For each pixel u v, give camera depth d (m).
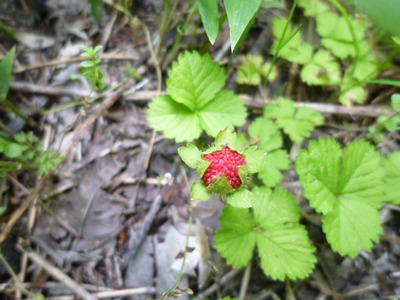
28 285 0.12
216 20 0.11
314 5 0.16
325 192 0.11
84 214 0.13
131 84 0.15
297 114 0.14
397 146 0.14
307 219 0.14
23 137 0.13
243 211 0.12
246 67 0.15
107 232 0.13
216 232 0.12
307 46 0.15
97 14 0.15
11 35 0.15
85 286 0.12
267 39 0.16
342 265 0.13
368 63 0.15
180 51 0.16
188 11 0.16
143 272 0.13
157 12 0.16
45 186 0.13
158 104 0.13
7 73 0.12
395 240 0.13
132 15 0.16
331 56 0.15
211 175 0.10
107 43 0.16
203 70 0.13
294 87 0.16
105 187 0.14
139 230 0.13
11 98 0.15
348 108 0.15
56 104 0.15
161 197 0.14
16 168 0.12
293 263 0.11
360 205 0.12
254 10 0.10
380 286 0.13
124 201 0.13
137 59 0.16
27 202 0.13
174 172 0.14
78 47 0.16
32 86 0.15
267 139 0.13
